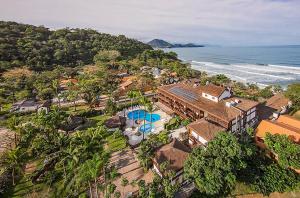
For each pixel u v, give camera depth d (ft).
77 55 556.92
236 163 119.24
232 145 121.70
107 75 355.97
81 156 119.96
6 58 428.56
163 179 117.91
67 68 431.43
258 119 201.46
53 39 640.17
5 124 205.16
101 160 110.83
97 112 230.48
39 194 123.95
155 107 250.37
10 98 264.52
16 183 132.98
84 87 271.69
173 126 198.18
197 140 162.09
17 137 177.17
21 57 445.78
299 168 126.82
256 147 150.41
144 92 308.60
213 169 114.32
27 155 145.28
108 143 172.86
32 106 248.52
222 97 196.34
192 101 203.92
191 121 200.54
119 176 134.00
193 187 126.21
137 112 241.96
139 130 198.90
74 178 122.93
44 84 305.94
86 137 130.11
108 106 226.17
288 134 151.53
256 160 140.67
